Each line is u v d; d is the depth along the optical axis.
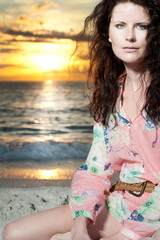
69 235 2.18
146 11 2.02
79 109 22.50
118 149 2.23
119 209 2.25
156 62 2.08
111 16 2.13
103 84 2.35
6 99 31.53
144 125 2.12
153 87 2.11
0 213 3.48
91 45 2.42
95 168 2.35
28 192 4.14
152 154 2.12
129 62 2.12
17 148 8.21
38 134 13.48
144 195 2.14
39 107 24.22
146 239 2.00
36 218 2.28
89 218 2.18
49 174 5.50
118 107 2.26
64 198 3.91
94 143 2.38
